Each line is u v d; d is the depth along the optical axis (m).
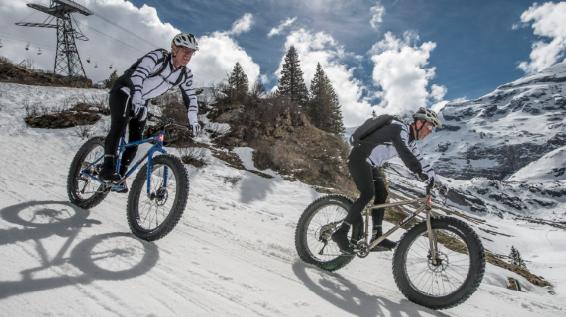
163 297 2.31
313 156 18.20
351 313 2.74
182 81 3.93
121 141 3.91
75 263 2.54
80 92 16.17
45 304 1.98
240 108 19.41
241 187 12.83
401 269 3.39
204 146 15.30
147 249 3.10
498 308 3.78
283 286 2.96
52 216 3.50
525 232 104.31
